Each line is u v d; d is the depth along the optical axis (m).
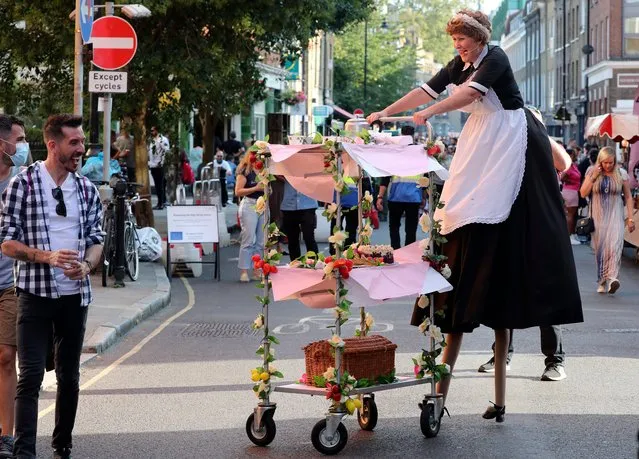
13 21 23.89
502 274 7.90
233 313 14.73
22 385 6.99
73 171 7.19
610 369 10.66
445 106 7.77
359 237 8.62
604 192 17.28
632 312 14.96
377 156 7.85
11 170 7.77
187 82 24.20
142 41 23.05
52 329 7.42
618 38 70.25
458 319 7.92
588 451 7.63
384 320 13.99
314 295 8.09
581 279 19.36
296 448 7.78
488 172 7.84
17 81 25.80
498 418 8.49
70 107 24.30
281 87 59.81
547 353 10.13
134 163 25.22
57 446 7.41
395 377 8.13
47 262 6.96
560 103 92.69
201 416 8.77
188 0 22.23
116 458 7.55
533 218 7.88
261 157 7.98
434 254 7.95
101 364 11.04
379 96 90.94
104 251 16.53
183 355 11.52
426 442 7.91
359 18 40.69
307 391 7.80
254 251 18.42
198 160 40.91
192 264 19.11
